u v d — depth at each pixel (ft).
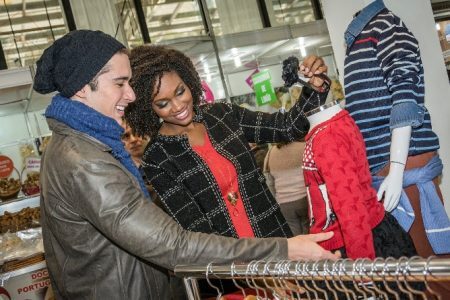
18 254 8.65
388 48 4.78
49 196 3.58
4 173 11.32
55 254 3.82
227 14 20.51
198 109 5.27
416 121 4.50
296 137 5.19
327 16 7.77
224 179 5.01
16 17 18.75
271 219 5.19
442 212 4.78
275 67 15.94
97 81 3.69
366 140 5.06
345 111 4.76
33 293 8.54
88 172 3.34
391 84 4.70
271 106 13.37
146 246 3.22
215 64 13.15
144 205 3.35
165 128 5.18
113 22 16.96
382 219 4.66
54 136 3.76
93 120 3.66
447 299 4.29
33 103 14.17
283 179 10.64
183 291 4.87
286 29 14.55
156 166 5.06
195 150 5.09
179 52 5.21
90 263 3.61
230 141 5.21
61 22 19.20
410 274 2.13
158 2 17.17
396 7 7.03
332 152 4.44
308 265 2.54
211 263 3.01
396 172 4.61
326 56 16.74
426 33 7.22
